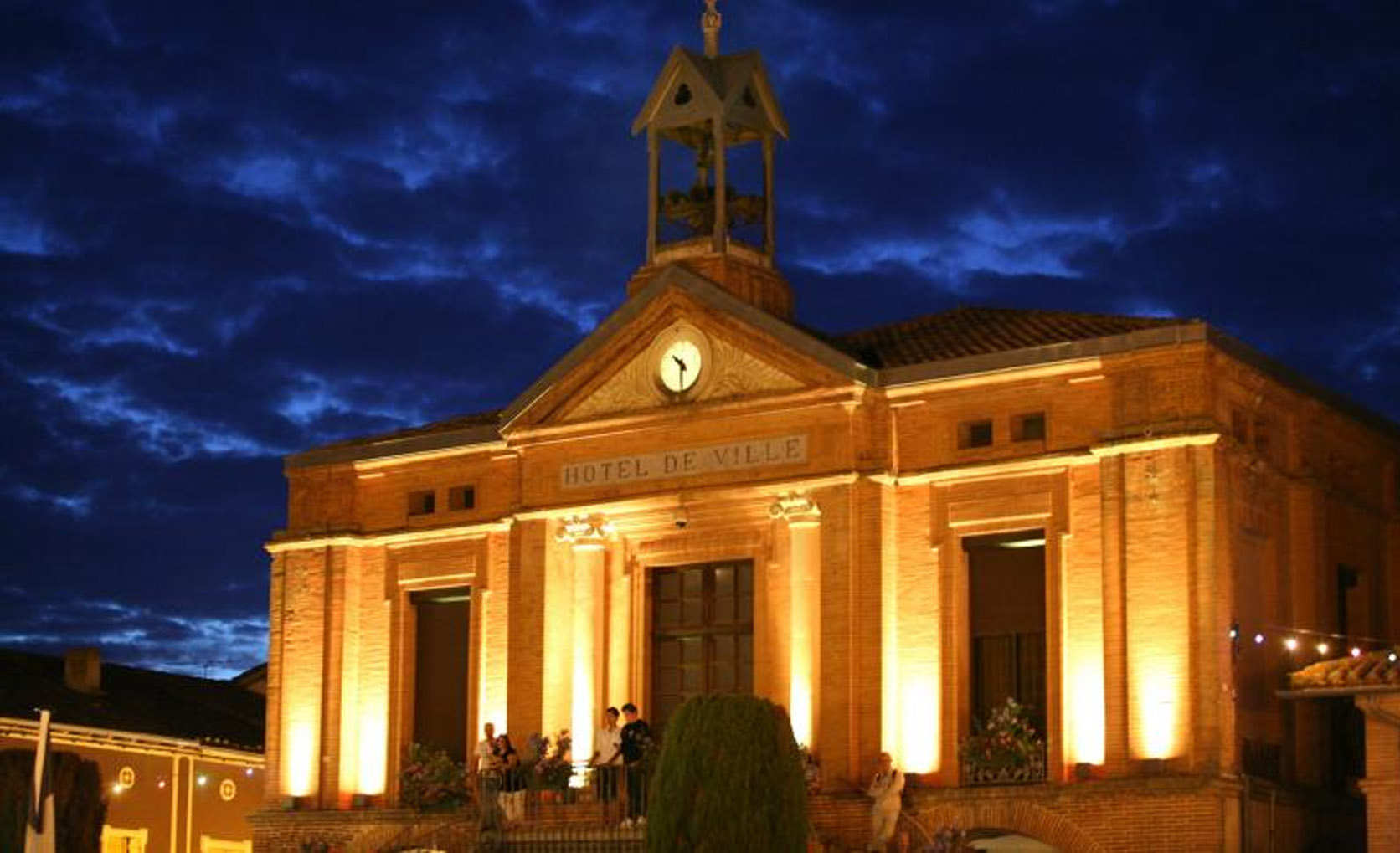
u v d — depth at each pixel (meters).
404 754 44.09
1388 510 43.53
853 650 38.44
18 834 32.56
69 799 32.97
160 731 54.09
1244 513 37.84
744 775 30.50
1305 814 37.94
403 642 44.59
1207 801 35.25
